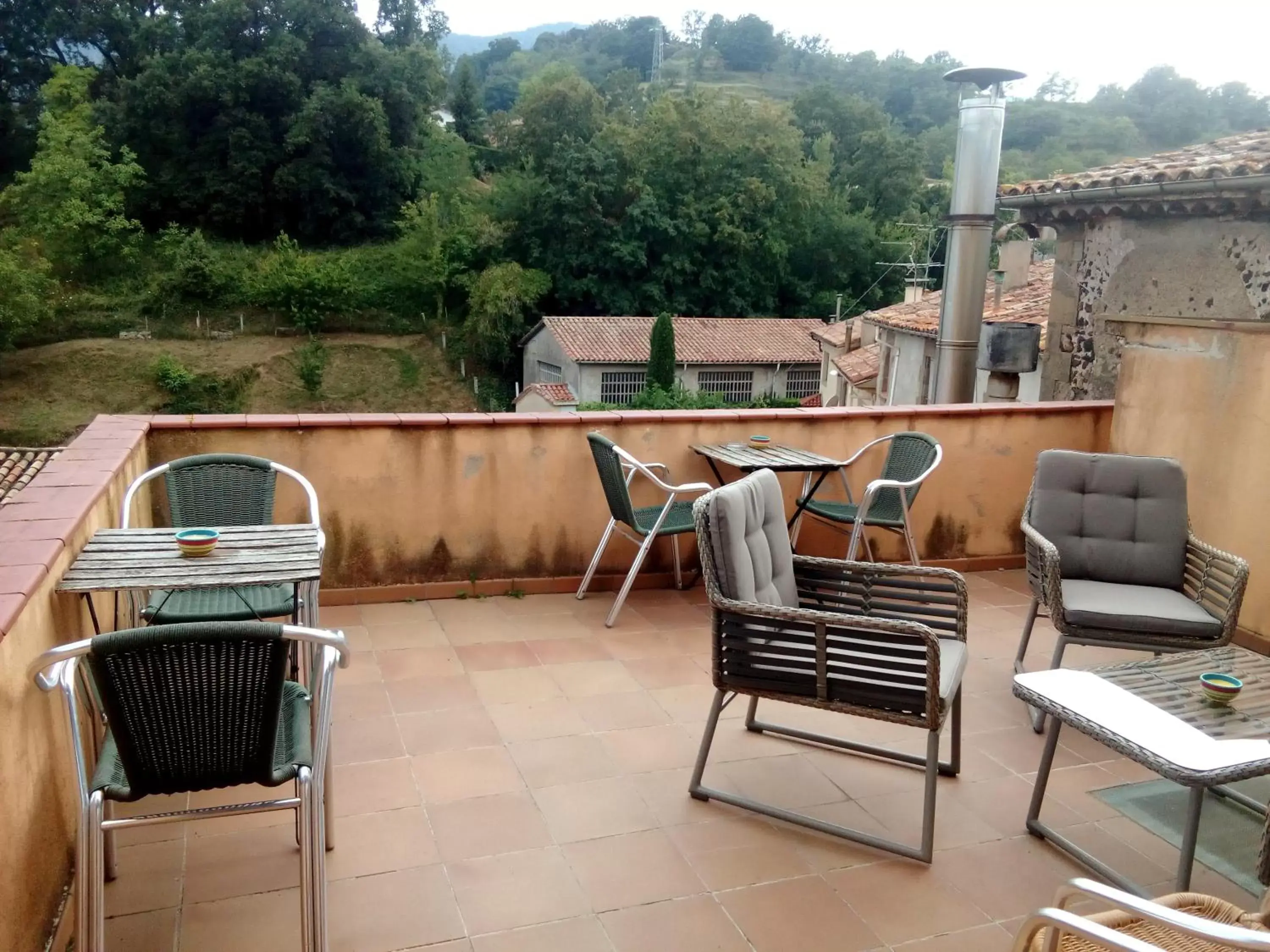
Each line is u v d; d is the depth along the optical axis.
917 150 40.25
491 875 2.17
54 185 31.48
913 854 2.28
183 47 35.97
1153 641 2.93
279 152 35.31
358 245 36.06
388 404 29.97
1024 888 2.19
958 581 2.62
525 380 30.73
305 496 3.90
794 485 4.61
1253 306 6.17
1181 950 1.43
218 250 33.66
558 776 2.65
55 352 28.84
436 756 2.75
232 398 28.78
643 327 27.69
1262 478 3.76
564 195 31.86
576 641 3.71
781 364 26.95
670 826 2.41
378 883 2.12
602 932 1.98
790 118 37.97
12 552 1.92
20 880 1.63
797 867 2.24
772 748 2.87
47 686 1.52
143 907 2.01
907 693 2.21
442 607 4.06
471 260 32.91
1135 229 7.04
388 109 37.62
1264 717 2.11
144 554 2.22
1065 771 2.78
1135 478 3.37
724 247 33.72
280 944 1.90
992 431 4.79
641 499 4.42
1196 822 1.97
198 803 2.44
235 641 1.47
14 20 37.62
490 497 4.15
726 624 2.41
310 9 36.41
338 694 3.16
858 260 36.09
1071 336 7.74
